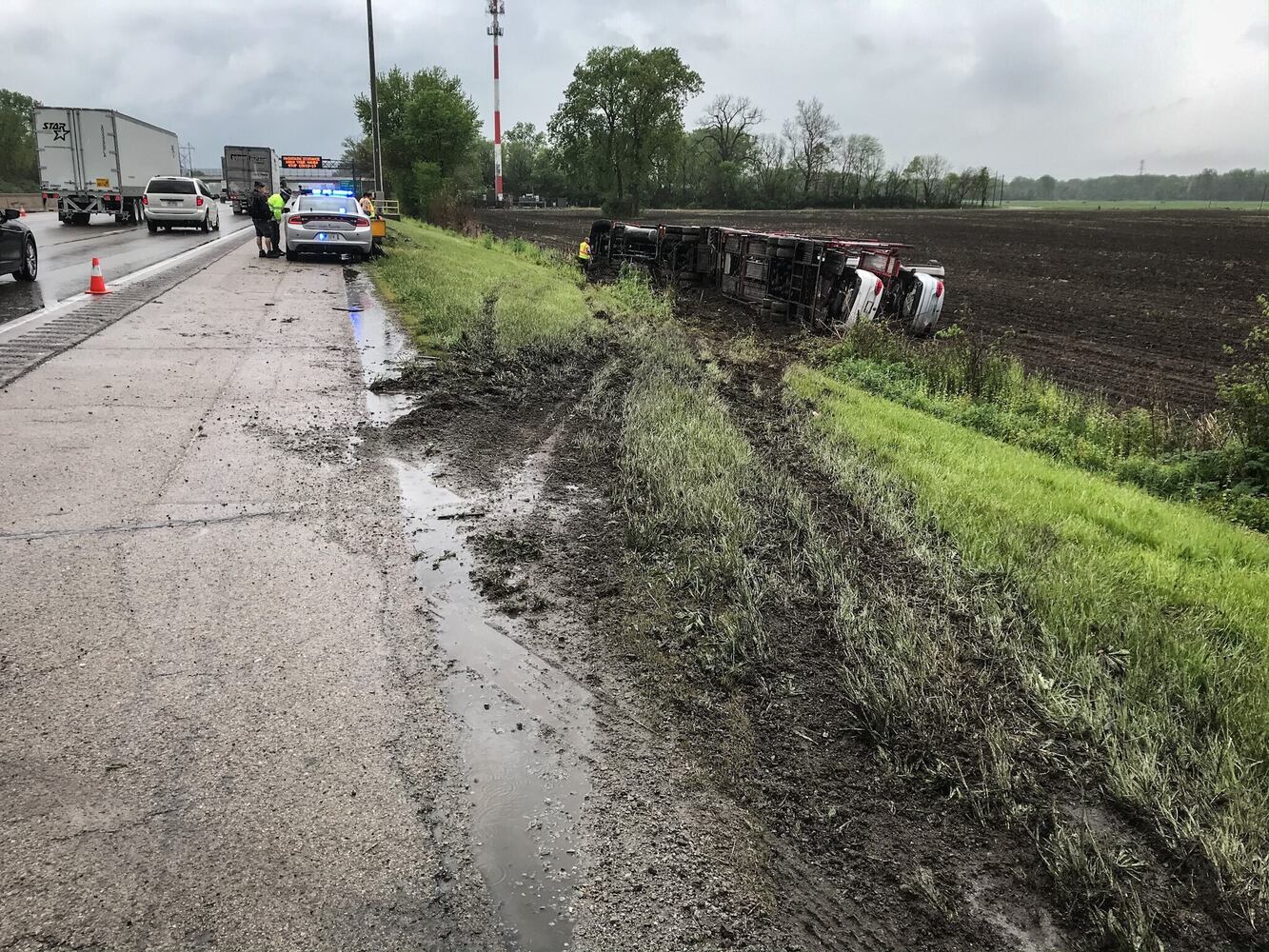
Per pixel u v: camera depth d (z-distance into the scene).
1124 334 18.03
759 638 4.17
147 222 33.69
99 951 2.26
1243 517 7.41
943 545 5.52
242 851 2.64
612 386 9.54
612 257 25.03
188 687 3.46
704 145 120.50
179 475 5.91
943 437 8.77
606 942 2.44
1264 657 4.20
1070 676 3.98
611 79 87.19
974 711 3.71
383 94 62.22
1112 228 62.38
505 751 3.27
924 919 2.65
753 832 2.95
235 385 8.56
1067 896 2.77
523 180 128.75
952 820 3.11
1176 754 3.45
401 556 4.92
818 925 2.58
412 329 12.29
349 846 2.71
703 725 3.53
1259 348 16.19
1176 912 2.73
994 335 17.73
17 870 2.50
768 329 17.02
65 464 5.95
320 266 20.91
